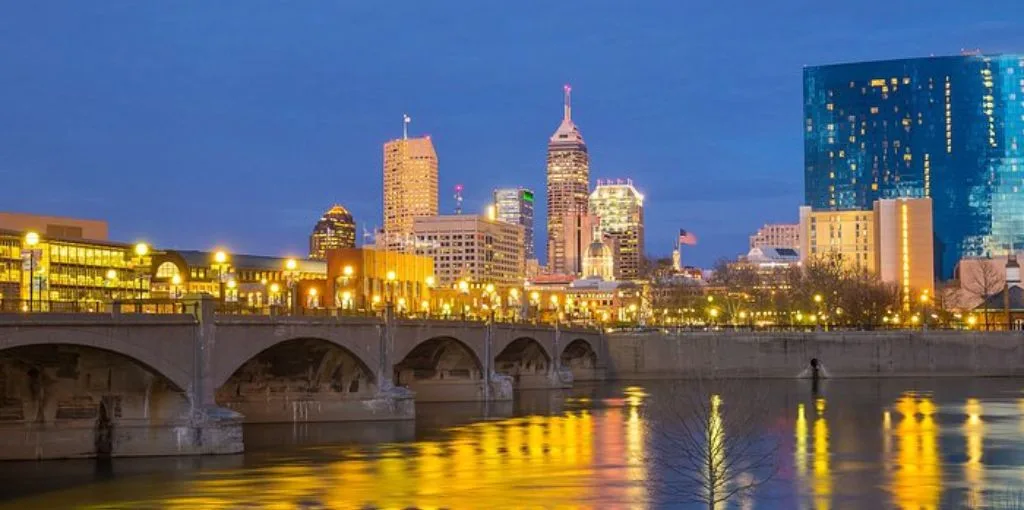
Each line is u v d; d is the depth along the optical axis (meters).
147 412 93.56
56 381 91.88
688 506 75.62
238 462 92.56
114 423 93.12
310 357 123.56
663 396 169.12
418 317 149.75
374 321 124.00
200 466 90.06
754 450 101.75
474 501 77.62
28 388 91.56
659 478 85.44
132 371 92.75
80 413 92.75
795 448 104.44
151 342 89.50
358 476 87.62
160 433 93.38
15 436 91.25
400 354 130.25
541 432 118.56
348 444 106.50
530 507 75.38
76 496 78.12
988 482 85.44
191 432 93.88
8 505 75.00
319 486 83.06
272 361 123.25
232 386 123.25
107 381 92.69
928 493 80.69
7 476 85.19
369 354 123.62
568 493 80.50
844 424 126.69
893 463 95.00
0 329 77.44
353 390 125.38
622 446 106.06
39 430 91.62
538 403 158.75
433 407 152.25
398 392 125.75
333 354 124.31
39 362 90.25
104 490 80.19
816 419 132.88
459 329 150.38
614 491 81.25
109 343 85.62
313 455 98.44
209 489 81.19
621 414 140.75
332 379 125.62
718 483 74.00
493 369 162.75
